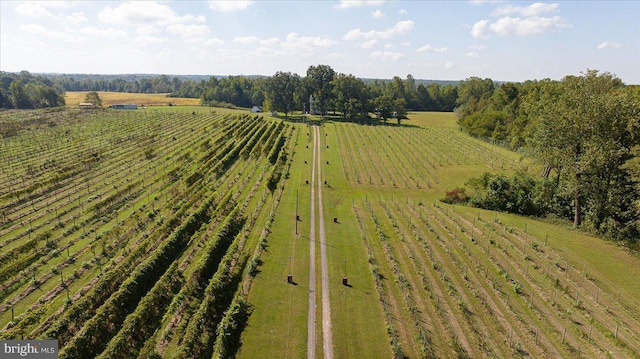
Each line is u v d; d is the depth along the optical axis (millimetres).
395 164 111812
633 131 63219
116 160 101062
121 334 34500
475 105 187000
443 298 44062
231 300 42594
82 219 63438
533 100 99625
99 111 197375
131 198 73812
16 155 105438
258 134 135500
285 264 51000
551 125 68250
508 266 52125
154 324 38469
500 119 150875
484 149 133125
